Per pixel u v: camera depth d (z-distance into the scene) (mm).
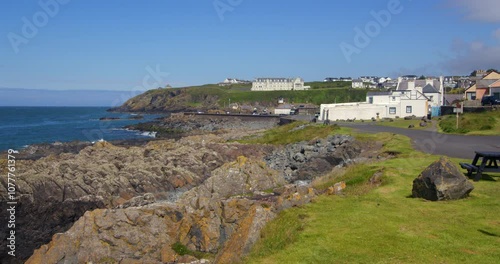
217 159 41906
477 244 11008
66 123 128875
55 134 91875
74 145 62906
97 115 181000
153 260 17062
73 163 36156
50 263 17047
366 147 34281
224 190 27484
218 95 188500
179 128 98562
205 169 38250
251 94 179250
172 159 39188
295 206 15141
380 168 21172
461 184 15227
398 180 18469
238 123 98312
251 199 21188
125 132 97562
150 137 84500
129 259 17047
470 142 31484
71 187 30547
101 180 32094
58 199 29984
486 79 80375
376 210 14211
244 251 11945
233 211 18016
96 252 17375
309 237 11789
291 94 172000
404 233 11930
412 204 14875
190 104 186375
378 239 11492
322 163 33656
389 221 13000
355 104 71375
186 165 37906
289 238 11836
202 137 61250
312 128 51906
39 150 57562
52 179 30484
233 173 28391
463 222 12742
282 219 13562
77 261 17188
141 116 158000
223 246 13453
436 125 47500
